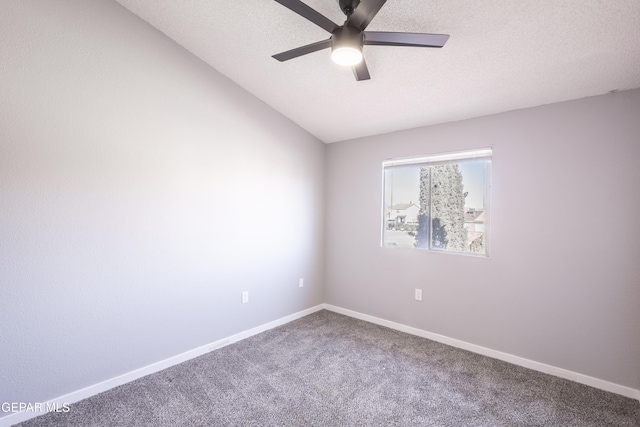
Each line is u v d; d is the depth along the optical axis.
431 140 3.00
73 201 1.93
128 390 2.09
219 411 1.88
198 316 2.60
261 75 2.69
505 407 1.95
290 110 3.21
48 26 1.82
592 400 2.03
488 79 2.21
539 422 1.81
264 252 3.15
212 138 2.68
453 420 1.83
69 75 1.90
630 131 2.07
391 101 2.71
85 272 1.99
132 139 2.19
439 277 2.93
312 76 2.58
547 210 2.37
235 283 2.88
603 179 2.16
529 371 2.39
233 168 2.85
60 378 1.90
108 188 2.08
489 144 2.65
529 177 2.45
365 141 3.52
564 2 1.53
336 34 1.54
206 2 1.98
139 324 2.25
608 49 1.77
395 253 3.24
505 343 2.56
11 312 1.74
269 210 3.19
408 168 3.22
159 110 2.33
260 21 2.07
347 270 3.67
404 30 1.89
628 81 2.00
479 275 2.69
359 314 3.55
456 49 1.97
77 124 1.94
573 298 2.27
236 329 2.90
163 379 2.23
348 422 1.80
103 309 2.07
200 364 2.45
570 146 2.28
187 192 2.51
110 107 2.08
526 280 2.46
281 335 3.04
